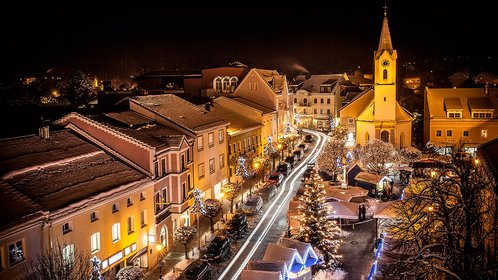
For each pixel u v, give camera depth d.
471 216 25.58
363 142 82.94
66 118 43.94
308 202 42.84
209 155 57.16
